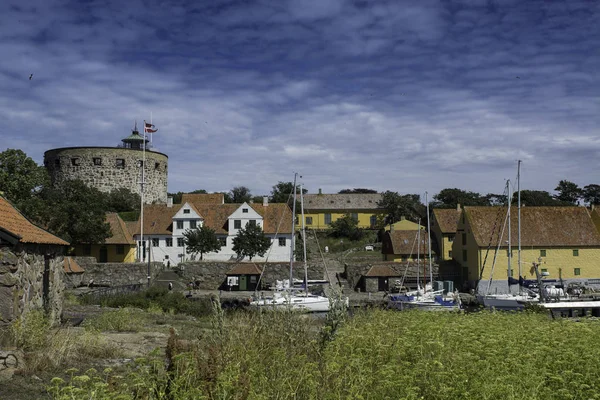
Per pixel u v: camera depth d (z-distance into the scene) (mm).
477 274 58219
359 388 8219
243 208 69312
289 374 8930
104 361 13250
